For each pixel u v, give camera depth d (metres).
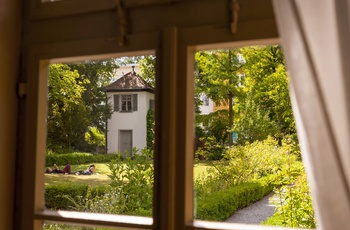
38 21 1.41
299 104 0.80
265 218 4.67
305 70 0.80
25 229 1.35
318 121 0.77
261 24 1.06
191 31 1.15
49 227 3.51
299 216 3.16
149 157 4.15
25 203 1.36
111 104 10.03
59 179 6.32
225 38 1.10
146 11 1.24
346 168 0.76
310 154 0.78
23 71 1.42
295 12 0.82
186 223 1.12
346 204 0.75
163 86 1.16
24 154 1.38
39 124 1.38
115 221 1.24
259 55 6.07
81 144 8.09
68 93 7.26
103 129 8.69
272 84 5.84
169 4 1.20
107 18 1.29
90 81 8.06
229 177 5.21
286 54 0.83
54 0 1.39
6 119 1.37
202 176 5.06
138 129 10.16
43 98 1.40
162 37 1.18
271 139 5.19
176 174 1.14
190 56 1.17
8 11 1.38
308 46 0.81
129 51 1.24
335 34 0.80
